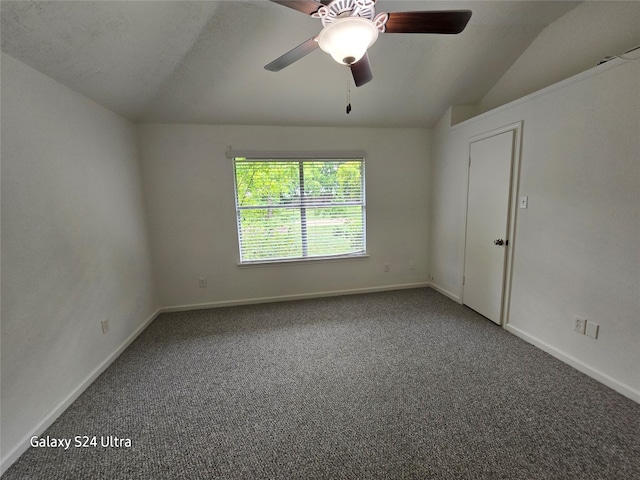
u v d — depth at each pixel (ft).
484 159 9.12
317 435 5.03
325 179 11.49
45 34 5.25
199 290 11.07
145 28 6.17
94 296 7.08
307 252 11.76
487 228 9.17
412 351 7.66
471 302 10.27
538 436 4.85
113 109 8.36
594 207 6.05
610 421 5.11
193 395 6.19
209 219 10.73
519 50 8.43
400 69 8.63
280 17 6.59
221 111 9.64
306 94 9.28
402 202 12.26
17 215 5.08
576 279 6.51
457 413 5.43
